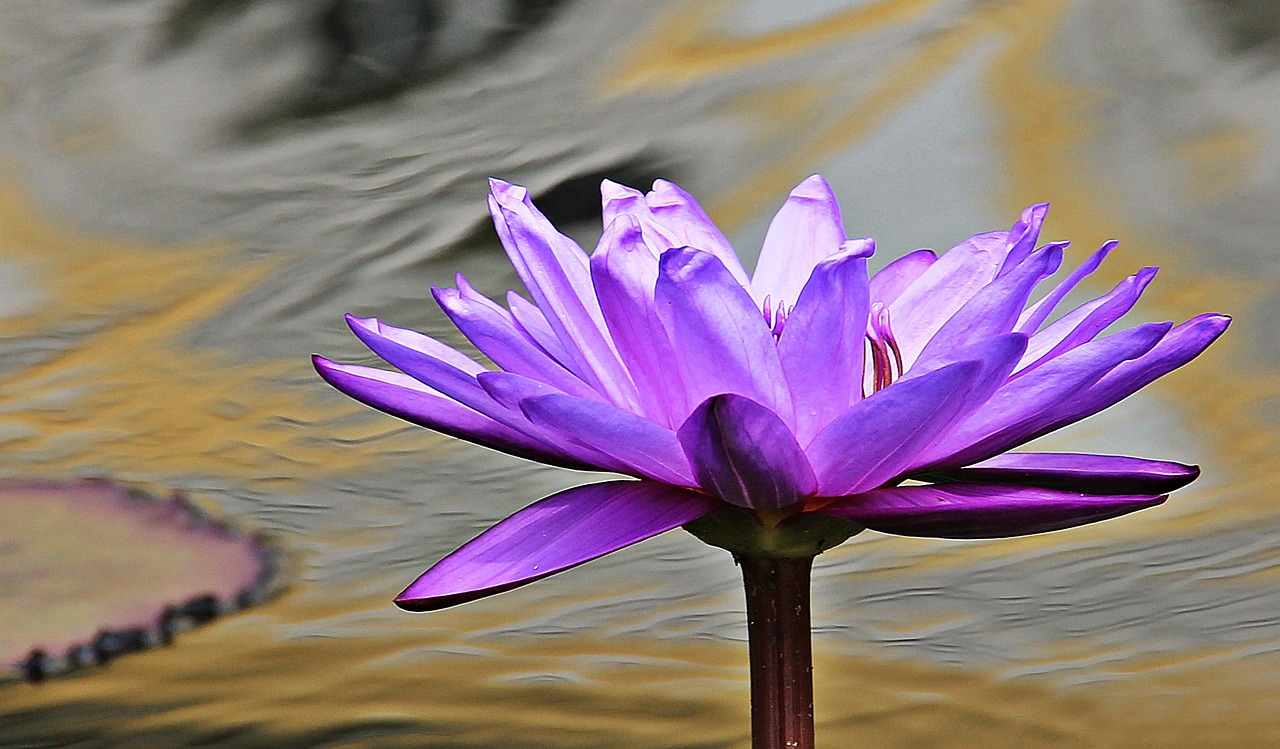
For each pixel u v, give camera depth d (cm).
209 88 350
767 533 137
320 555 180
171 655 158
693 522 138
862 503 137
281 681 157
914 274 143
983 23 338
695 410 134
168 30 365
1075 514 135
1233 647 157
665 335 136
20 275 277
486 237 286
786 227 143
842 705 155
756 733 138
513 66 351
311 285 270
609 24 364
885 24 346
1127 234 254
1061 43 324
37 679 157
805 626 138
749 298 136
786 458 135
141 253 286
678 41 355
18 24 373
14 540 177
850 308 136
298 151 327
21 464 206
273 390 232
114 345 250
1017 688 155
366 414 224
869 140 300
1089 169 277
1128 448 196
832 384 136
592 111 330
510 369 138
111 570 172
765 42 346
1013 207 266
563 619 165
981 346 135
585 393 138
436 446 214
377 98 344
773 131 308
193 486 199
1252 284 235
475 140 324
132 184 312
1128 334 136
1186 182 267
